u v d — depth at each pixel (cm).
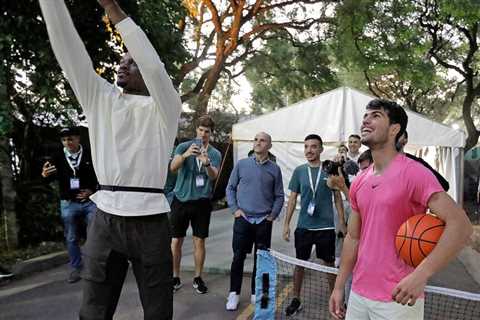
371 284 223
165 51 812
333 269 372
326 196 446
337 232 520
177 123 235
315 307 459
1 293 519
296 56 2122
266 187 464
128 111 223
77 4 654
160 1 754
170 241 239
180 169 509
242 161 479
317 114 1258
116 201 224
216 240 826
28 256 656
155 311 230
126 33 204
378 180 224
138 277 236
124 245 226
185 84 2127
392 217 217
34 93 736
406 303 192
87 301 229
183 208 511
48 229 765
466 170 1867
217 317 443
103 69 757
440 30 1883
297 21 1797
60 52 207
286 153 1443
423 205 210
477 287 593
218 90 2098
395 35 1723
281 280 545
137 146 223
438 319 426
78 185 554
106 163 224
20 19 583
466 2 1427
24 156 773
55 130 815
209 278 578
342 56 1867
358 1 1606
